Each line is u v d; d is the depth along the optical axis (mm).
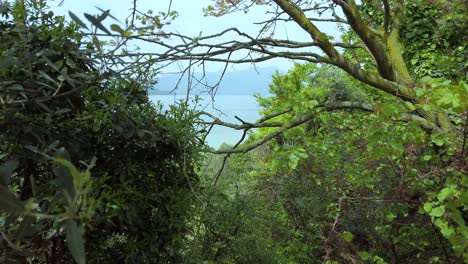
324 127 4508
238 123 4492
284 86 8133
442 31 6320
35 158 2250
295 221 5473
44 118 2363
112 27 839
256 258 4395
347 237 4180
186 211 3314
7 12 2465
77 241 716
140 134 2836
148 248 3045
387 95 4914
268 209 5199
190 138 3314
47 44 2402
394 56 4980
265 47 4492
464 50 6109
